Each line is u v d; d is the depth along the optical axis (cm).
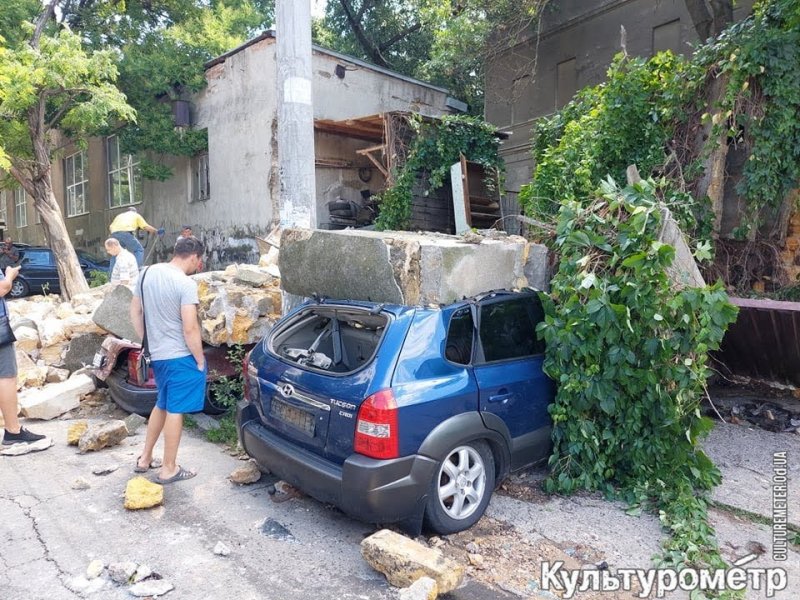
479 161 1230
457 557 362
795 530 396
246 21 1755
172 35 1529
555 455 442
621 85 753
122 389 594
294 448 391
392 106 1516
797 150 635
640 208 409
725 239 687
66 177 2361
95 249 2153
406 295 396
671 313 409
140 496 412
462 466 384
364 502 342
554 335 421
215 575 338
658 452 425
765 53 623
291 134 596
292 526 396
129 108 1249
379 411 343
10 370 527
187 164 1636
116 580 331
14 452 514
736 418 596
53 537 378
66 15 1534
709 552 361
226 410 622
